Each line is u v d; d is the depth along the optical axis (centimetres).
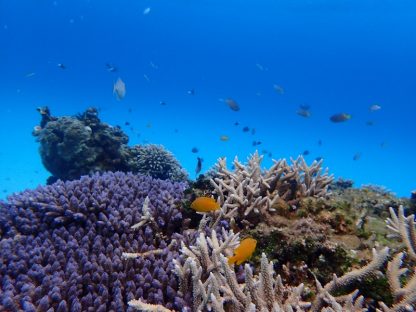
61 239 70
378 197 113
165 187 97
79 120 202
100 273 60
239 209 80
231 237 62
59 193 85
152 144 214
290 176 91
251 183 83
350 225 73
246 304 48
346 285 52
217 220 76
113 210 78
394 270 52
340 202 80
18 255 66
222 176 94
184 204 85
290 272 61
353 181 192
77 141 188
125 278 60
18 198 88
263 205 79
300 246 62
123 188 89
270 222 74
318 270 59
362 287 53
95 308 54
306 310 52
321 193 92
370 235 71
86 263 60
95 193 83
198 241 59
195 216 83
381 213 103
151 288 57
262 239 67
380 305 49
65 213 78
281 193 91
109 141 195
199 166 145
